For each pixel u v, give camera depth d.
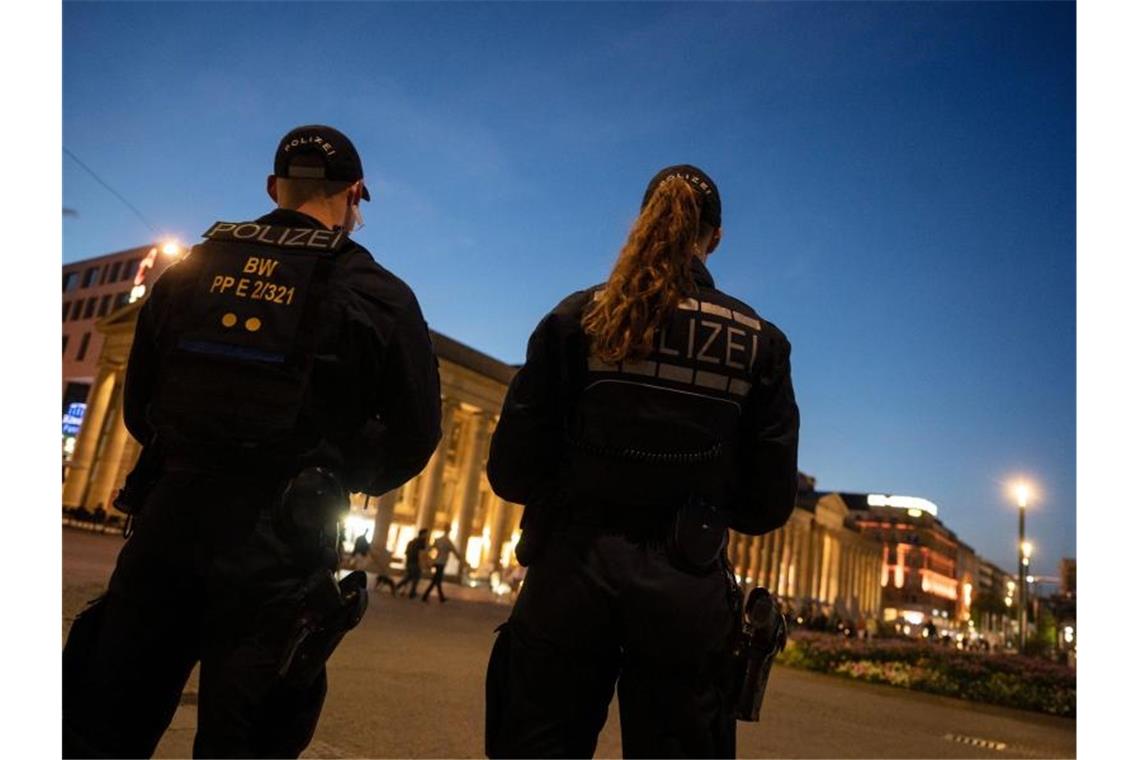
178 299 2.13
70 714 1.95
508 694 2.06
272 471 2.00
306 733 2.03
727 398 2.10
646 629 1.93
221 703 1.88
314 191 2.40
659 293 2.05
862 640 19.28
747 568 74.94
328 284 2.08
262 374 2.00
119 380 46.38
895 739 8.29
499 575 42.84
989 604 101.75
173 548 1.95
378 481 2.26
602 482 2.02
